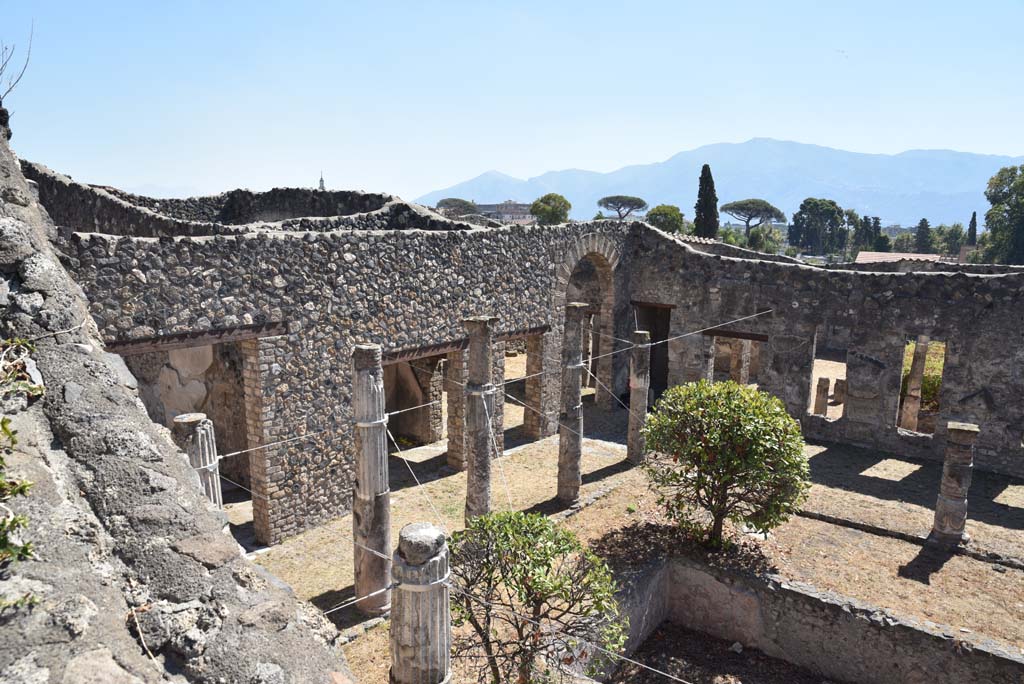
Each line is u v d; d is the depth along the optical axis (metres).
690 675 9.14
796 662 9.40
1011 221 51.75
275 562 10.40
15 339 3.37
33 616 2.28
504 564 7.11
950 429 10.84
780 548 10.78
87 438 3.05
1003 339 14.27
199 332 9.59
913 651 8.46
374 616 8.83
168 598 2.62
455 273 13.58
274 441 10.81
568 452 12.34
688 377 18.72
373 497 8.56
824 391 18.73
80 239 8.24
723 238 82.56
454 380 14.33
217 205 21.19
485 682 7.23
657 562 10.15
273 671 2.55
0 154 4.16
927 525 11.59
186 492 3.04
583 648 8.01
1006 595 9.45
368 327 12.00
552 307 16.62
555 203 69.50
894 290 15.37
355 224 14.87
